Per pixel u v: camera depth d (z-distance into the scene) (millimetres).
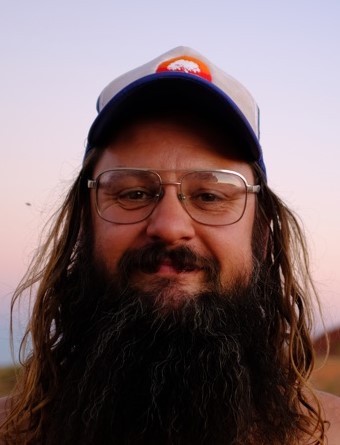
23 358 654
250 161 614
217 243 572
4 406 633
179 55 620
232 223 581
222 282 572
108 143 606
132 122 597
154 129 590
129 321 555
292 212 691
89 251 619
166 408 548
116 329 554
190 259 561
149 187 578
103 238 584
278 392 597
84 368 590
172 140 585
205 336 555
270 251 666
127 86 581
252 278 611
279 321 654
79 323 617
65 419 569
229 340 562
